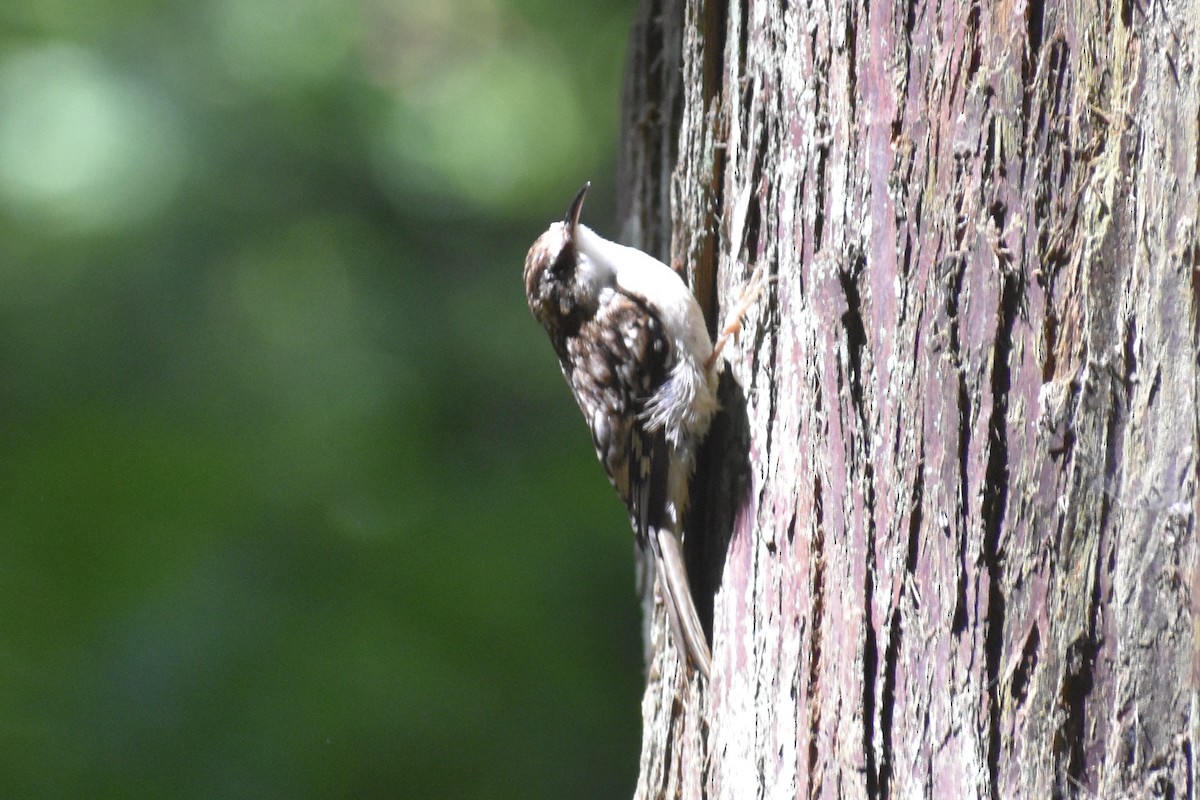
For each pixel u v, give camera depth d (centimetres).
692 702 647
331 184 1350
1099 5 425
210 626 952
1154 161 409
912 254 482
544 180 1504
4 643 942
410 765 920
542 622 999
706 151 638
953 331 462
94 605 965
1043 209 437
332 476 1129
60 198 1270
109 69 1310
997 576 445
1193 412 397
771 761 549
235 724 913
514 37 1536
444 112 1475
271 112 1345
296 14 1385
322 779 902
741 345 612
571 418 1262
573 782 943
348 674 944
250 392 1265
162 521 1025
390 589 998
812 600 531
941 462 464
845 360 513
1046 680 429
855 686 499
